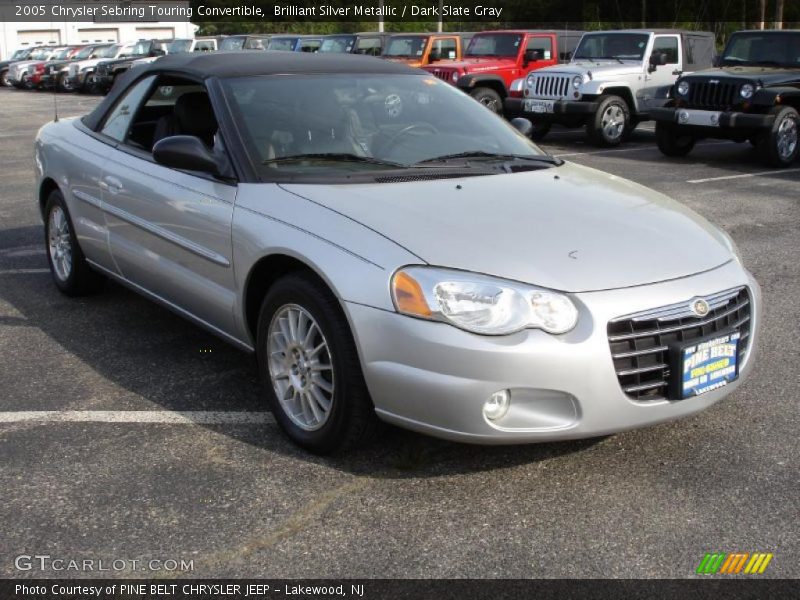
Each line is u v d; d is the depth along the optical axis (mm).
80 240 5082
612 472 3268
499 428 2947
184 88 4660
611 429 3041
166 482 3189
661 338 3084
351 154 3869
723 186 9828
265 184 3623
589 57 15031
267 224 3455
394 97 4328
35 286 5809
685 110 11992
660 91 14555
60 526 2898
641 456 3393
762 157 11531
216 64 4324
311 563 2707
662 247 3311
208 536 2848
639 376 3057
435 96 4496
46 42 45125
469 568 2682
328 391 3307
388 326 2982
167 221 4086
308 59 4480
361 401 3168
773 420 3713
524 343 2895
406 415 3023
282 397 3514
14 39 44469
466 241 3115
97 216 4809
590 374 2939
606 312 2975
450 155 4039
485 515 2977
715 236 3619
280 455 3402
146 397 3975
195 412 3807
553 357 2900
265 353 3559
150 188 4215
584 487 3160
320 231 3266
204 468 3295
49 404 3893
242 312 3682
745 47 12797
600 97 13867
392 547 2791
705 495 3104
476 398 2900
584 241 3227
